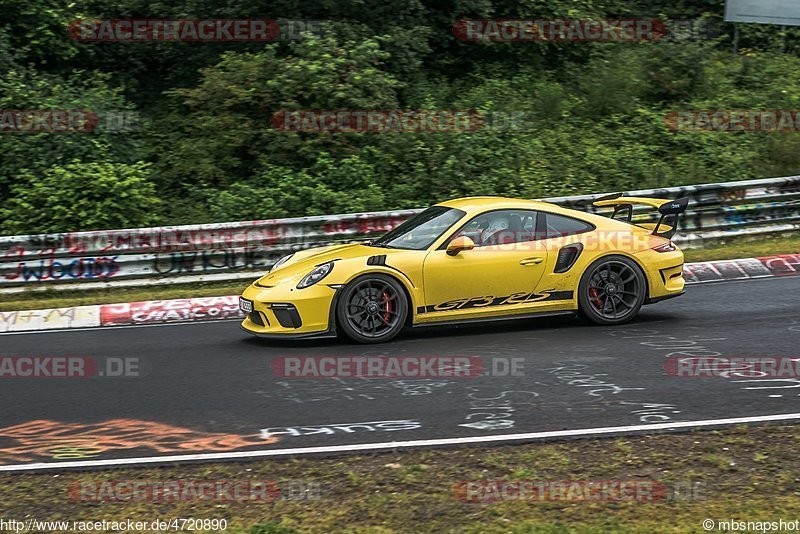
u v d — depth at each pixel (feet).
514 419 34.32
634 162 104.32
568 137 111.34
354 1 109.60
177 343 52.01
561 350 45.60
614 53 132.05
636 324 51.90
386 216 80.28
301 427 34.19
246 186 93.97
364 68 105.81
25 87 97.96
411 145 101.24
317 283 48.16
